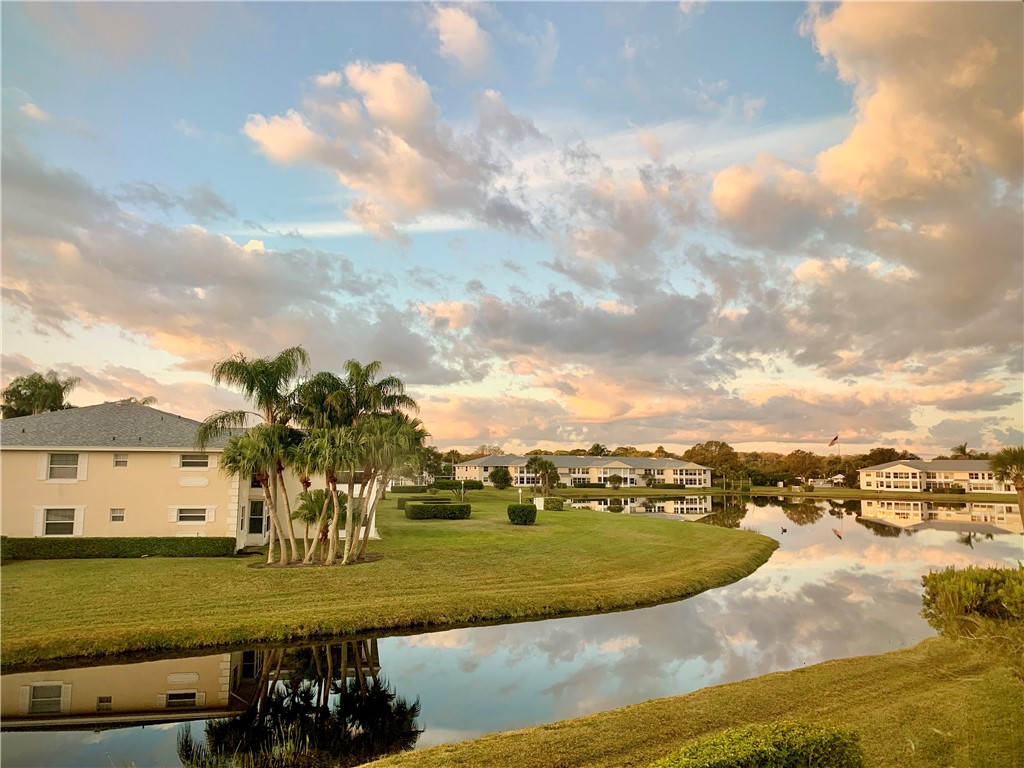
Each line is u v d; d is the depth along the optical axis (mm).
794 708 10742
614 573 24984
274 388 25406
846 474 136625
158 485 26391
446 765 8766
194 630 15969
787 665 14945
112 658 14859
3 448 25094
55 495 25547
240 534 27891
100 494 25906
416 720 11875
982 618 7746
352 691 13414
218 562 24609
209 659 15156
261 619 16953
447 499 59562
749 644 16828
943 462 114875
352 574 22547
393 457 25250
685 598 22766
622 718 10492
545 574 24031
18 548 24797
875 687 11820
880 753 8383
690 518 57625
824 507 73500
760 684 12344
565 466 131250
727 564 28281
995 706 10062
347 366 26688
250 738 11094
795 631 18188
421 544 30234
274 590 19938
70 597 18375
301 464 23984
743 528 48531
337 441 23812
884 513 64500
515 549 29422
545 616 19703
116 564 23703
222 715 12180
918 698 10828
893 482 115875
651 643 16922
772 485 126250
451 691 13406
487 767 8664
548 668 14844
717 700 11297
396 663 15180
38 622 16000
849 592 24031
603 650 16281
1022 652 7453
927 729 9195
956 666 13039
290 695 13180
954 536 43219
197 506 26656
